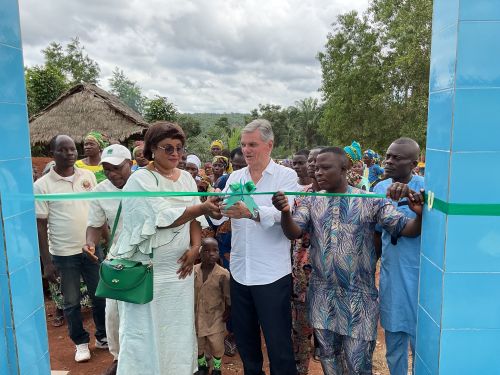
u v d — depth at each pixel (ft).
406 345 8.18
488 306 5.61
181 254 8.55
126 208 7.99
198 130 102.94
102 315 12.76
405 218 7.29
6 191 5.61
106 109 48.49
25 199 6.09
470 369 5.72
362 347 7.75
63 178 11.80
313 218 8.18
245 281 8.87
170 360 8.48
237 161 16.47
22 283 5.98
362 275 7.80
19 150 5.92
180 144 8.28
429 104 6.22
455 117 5.33
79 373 11.66
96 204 10.27
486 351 5.67
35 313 6.32
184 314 8.61
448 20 5.50
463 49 5.23
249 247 8.78
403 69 69.92
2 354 5.76
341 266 7.77
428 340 6.12
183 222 7.88
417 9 68.44
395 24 74.49
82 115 47.75
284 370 8.83
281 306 8.77
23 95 6.02
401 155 8.30
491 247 5.52
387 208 7.54
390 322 8.04
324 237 7.95
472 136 5.36
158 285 8.30
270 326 8.67
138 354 8.06
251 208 7.70
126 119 48.21
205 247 11.03
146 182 7.95
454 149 5.38
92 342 13.71
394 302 7.97
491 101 5.31
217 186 16.51
